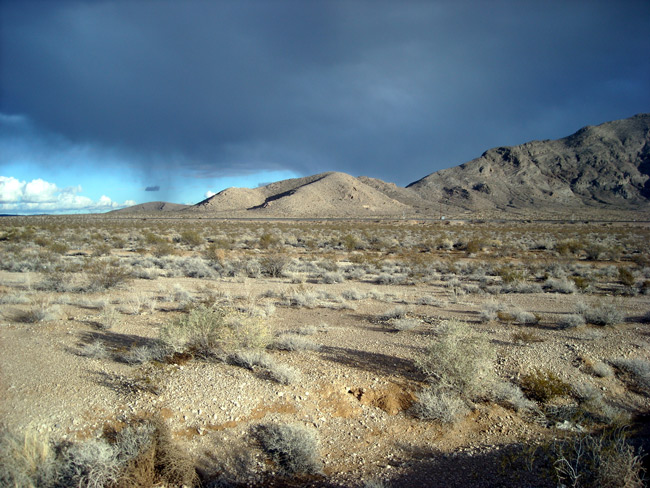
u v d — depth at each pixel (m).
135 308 12.55
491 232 65.94
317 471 5.57
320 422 6.65
